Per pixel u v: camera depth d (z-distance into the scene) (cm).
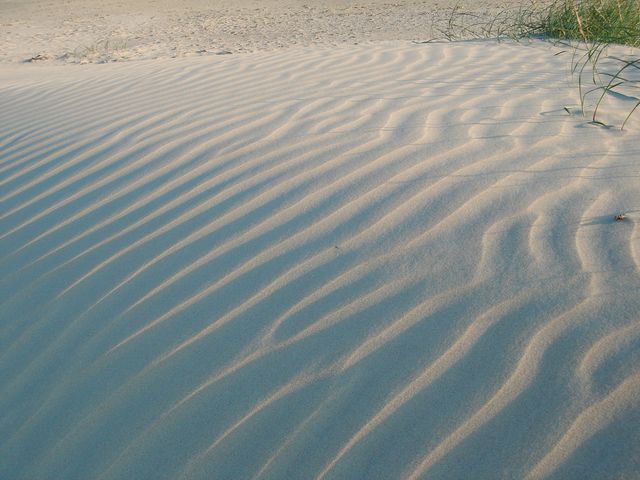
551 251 210
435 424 150
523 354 168
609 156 279
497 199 247
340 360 174
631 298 183
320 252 226
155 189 296
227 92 469
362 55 586
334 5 1545
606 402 150
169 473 148
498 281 198
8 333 207
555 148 293
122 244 251
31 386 182
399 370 168
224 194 280
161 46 1056
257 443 152
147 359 185
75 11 1680
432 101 387
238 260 228
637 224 219
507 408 152
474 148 299
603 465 135
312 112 386
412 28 1053
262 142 338
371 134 331
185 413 164
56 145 386
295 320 193
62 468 153
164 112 427
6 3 1939
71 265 241
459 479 136
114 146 366
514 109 359
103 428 163
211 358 182
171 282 220
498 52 562
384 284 204
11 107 525
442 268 209
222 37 1123
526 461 138
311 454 147
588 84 413
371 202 256
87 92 541
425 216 241
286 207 261
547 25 656
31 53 1077
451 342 176
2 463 157
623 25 591
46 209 294
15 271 244
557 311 182
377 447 146
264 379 171
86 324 205
